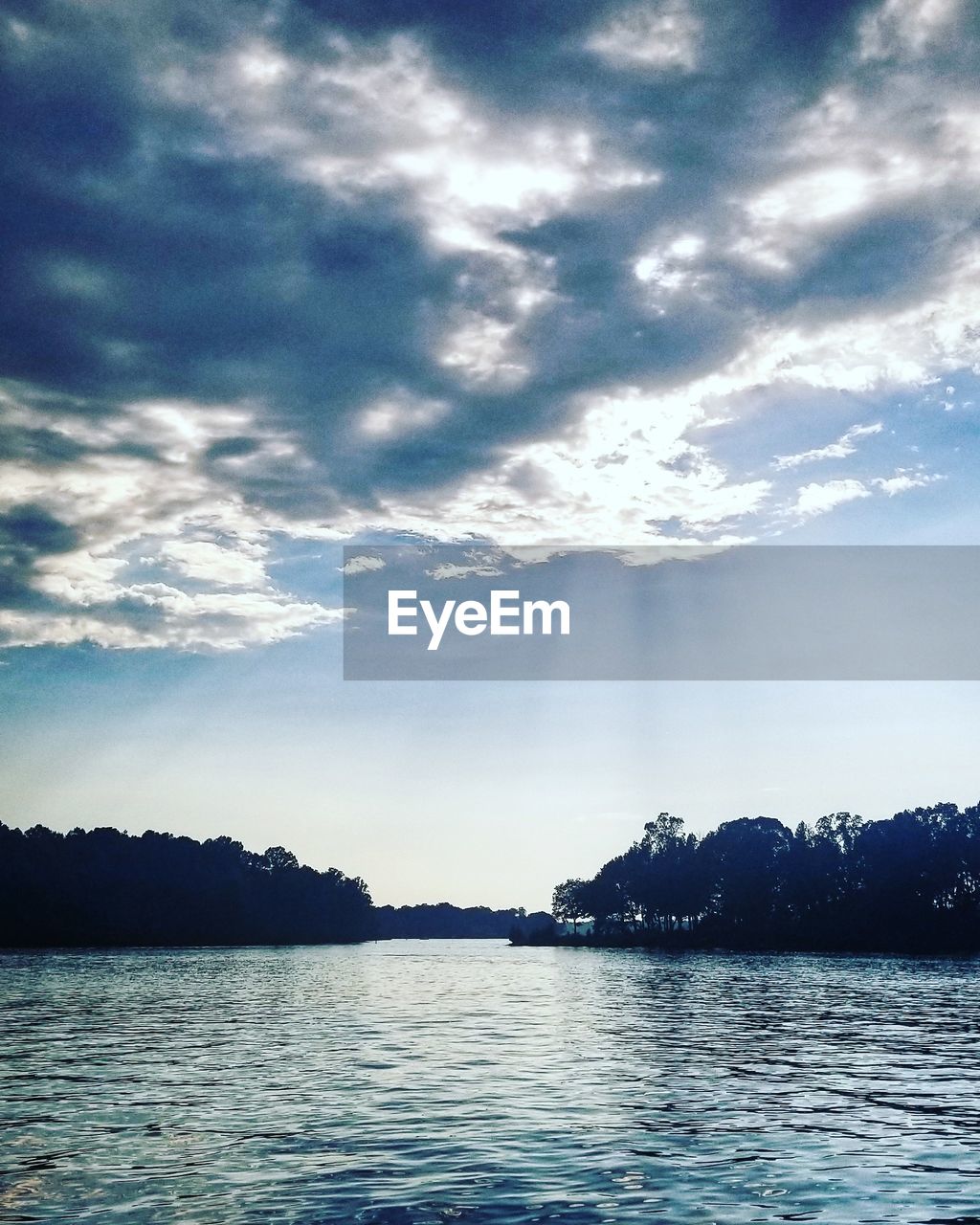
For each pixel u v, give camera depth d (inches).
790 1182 722.8
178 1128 919.7
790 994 2797.7
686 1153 813.2
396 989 3297.2
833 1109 1005.8
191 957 6781.5
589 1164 779.4
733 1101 1059.3
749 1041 1630.2
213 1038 1712.6
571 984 3508.9
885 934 6530.5
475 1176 743.7
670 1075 1255.5
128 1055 1482.5
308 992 3085.6
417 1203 676.1
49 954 7145.7
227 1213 657.0
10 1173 757.3
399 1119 963.3
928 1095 1092.5
